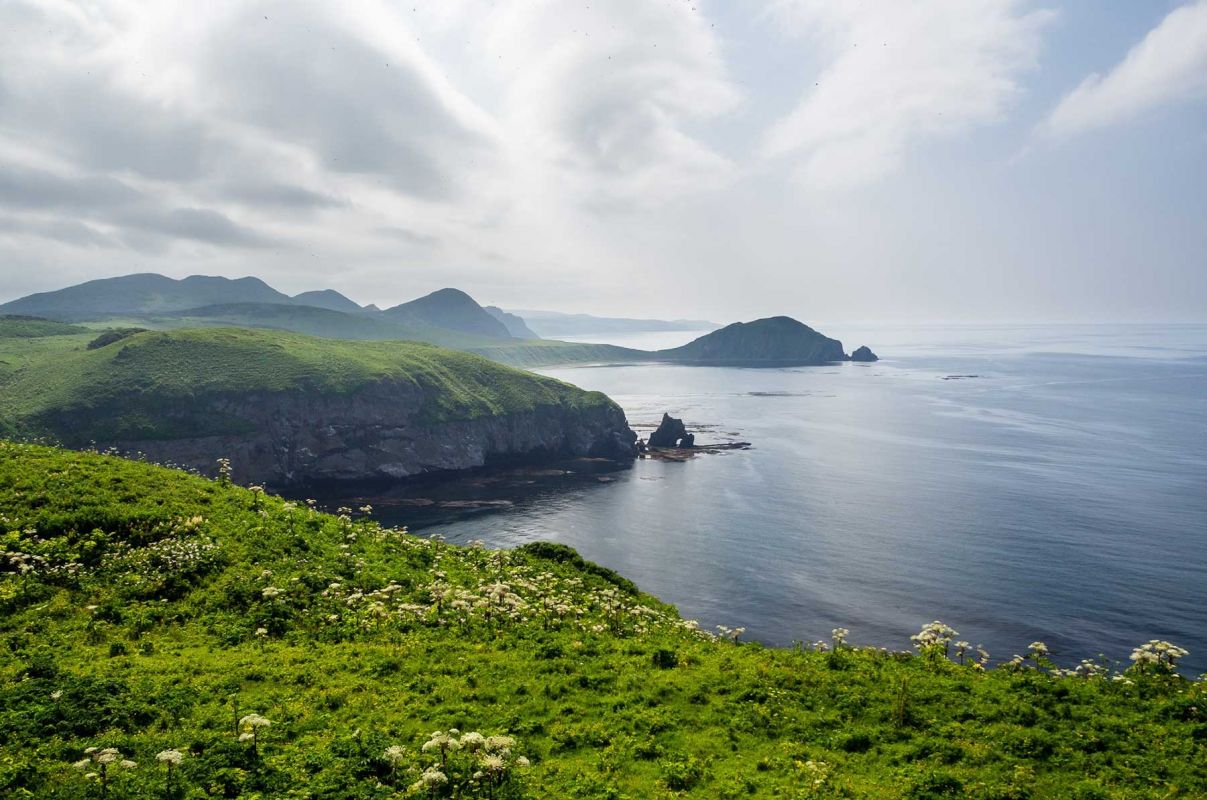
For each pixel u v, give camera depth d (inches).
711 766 837.8
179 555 1567.4
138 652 1198.9
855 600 3238.2
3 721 877.2
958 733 888.3
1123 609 3038.9
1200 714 897.5
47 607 1336.1
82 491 1788.9
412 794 746.8
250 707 983.6
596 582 2007.9
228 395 7485.2
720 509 5118.1
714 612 3147.1
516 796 754.2
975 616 3009.4
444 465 7770.7
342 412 7588.6
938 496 5182.1
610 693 1058.7
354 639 1314.0
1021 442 7273.6
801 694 1029.8
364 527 2146.9
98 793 721.0
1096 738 855.7
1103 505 4741.6
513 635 1332.4
